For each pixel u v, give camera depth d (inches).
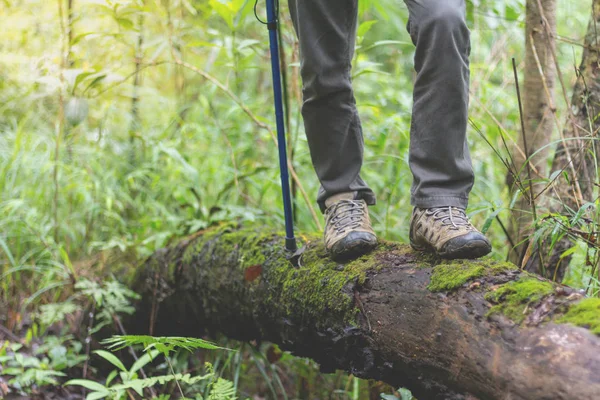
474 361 58.2
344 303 73.5
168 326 117.5
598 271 80.7
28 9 147.5
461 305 61.5
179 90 164.2
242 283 93.2
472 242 66.3
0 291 131.8
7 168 139.2
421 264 70.3
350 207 81.4
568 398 49.4
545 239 84.4
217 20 162.4
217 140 151.3
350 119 81.8
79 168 143.3
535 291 57.6
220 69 175.2
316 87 79.4
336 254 78.9
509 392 54.2
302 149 132.8
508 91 141.5
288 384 119.8
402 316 67.5
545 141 100.0
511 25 130.7
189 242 110.5
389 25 183.2
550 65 98.7
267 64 169.5
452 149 69.7
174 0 132.9
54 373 104.7
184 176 142.6
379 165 146.7
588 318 52.7
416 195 71.7
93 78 115.3
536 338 53.8
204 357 121.7
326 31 78.1
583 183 90.2
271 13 84.7
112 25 142.9
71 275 125.6
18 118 155.2
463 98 68.9
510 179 100.0
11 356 106.7
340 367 78.0
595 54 89.4
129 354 119.3
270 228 101.1
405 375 69.1
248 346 116.3
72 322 128.2
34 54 148.1
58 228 136.9
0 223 128.5
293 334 83.8
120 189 143.3
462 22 67.5
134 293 116.5
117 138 154.9
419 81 69.9
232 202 141.6
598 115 85.9
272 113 152.1
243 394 111.0
